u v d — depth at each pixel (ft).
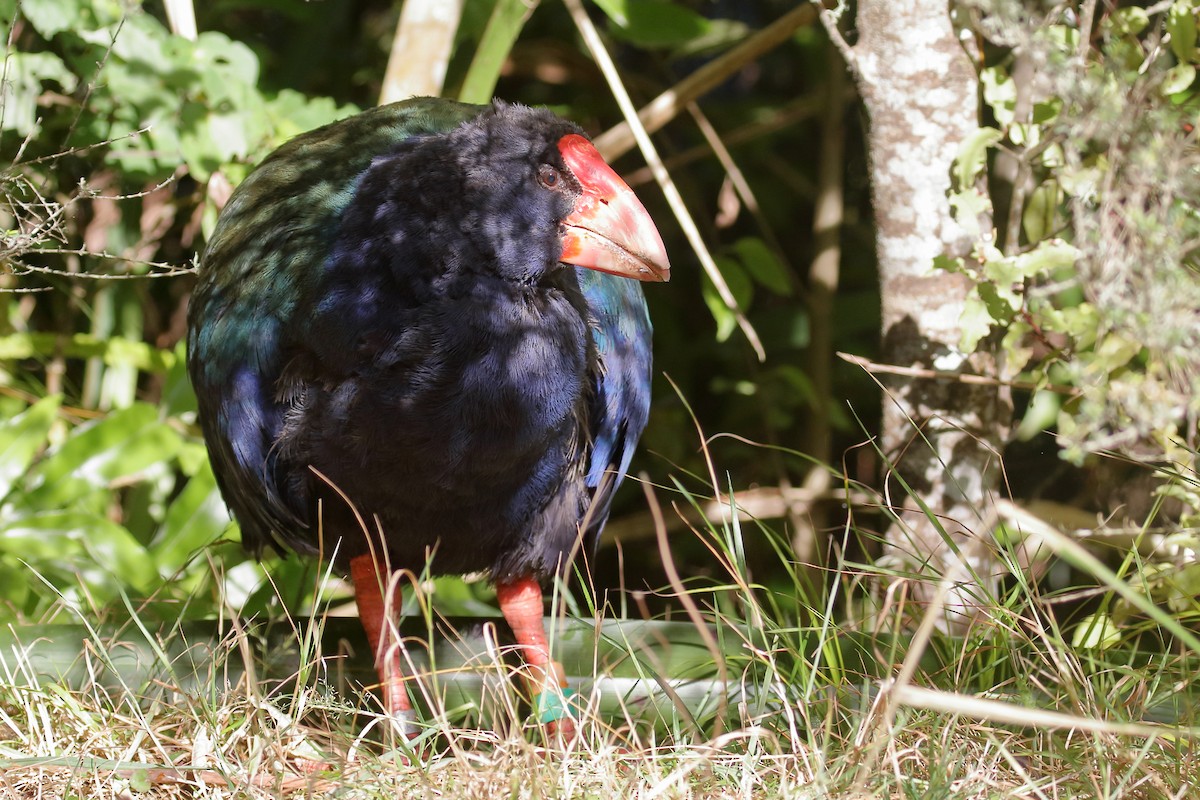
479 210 18.95
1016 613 18.76
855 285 38.83
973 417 22.52
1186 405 19.72
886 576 20.80
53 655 20.24
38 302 33.37
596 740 17.39
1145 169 18.48
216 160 26.05
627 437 22.43
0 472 27.68
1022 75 24.63
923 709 17.39
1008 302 20.59
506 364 18.88
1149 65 19.43
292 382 19.42
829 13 21.98
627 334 22.03
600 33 37.52
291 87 34.63
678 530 35.24
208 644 20.02
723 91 42.01
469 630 22.48
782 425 33.96
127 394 30.99
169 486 31.09
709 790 15.84
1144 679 17.92
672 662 20.45
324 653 21.68
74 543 26.78
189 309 21.72
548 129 19.72
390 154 19.67
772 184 40.11
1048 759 16.89
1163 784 15.65
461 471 19.27
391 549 20.81
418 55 27.53
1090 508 30.12
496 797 15.51
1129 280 19.30
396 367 18.70
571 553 20.71
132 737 17.25
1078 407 22.84
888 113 21.99
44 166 27.30
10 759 16.05
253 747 16.67
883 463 22.04
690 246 38.99
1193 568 20.48
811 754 16.40
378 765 16.35
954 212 21.38
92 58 26.25
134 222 30.50
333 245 19.24
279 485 20.27
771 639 20.16
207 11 35.19
